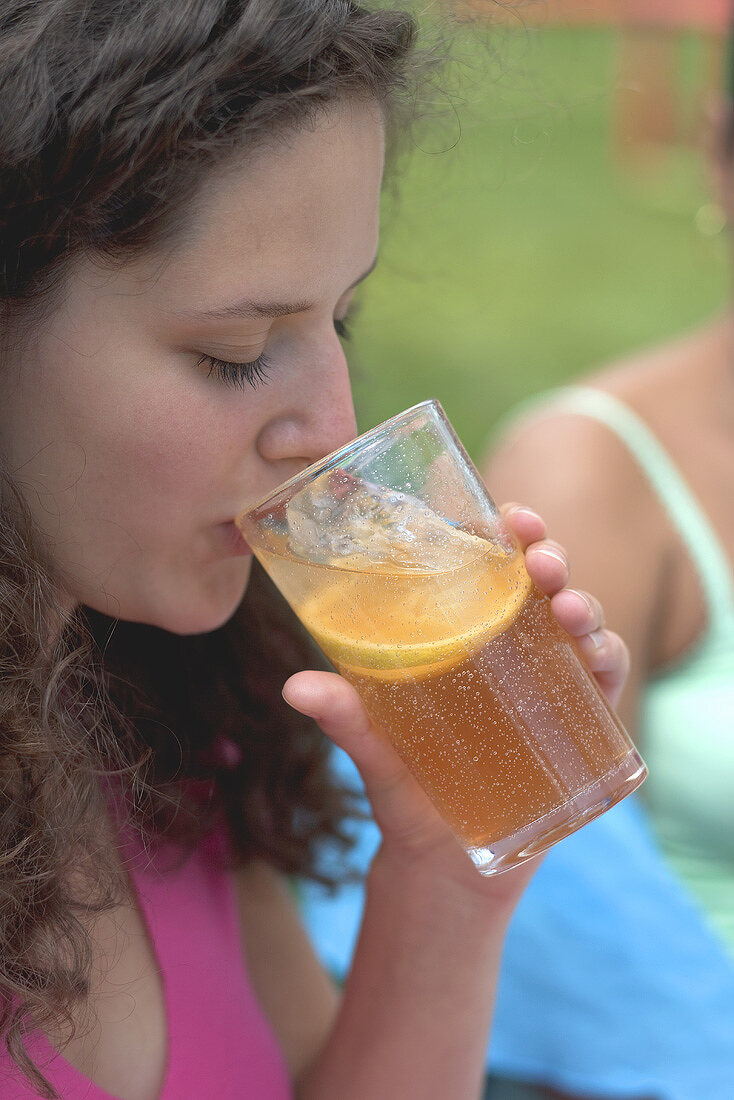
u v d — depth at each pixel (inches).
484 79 63.3
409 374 227.9
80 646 51.4
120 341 44.4
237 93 42.3
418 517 47.4
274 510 46.8
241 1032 56.6
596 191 346.0
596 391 97.7
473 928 59.8
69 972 47.5
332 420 48.3
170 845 58.0
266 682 66.1
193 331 44.4
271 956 67.0
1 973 46.2
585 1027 79.4
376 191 47.3
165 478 46.3
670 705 93.4
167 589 49.3
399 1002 60.9
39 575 47.0
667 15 358.3
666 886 82.4
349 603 47.2
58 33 42.0
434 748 47.7
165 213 42.0
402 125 58.9
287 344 47.2
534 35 70.6
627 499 93.4
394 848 59.1
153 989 53.9
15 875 47.2
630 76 364.5
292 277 44.5
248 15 42.1
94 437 45.6
